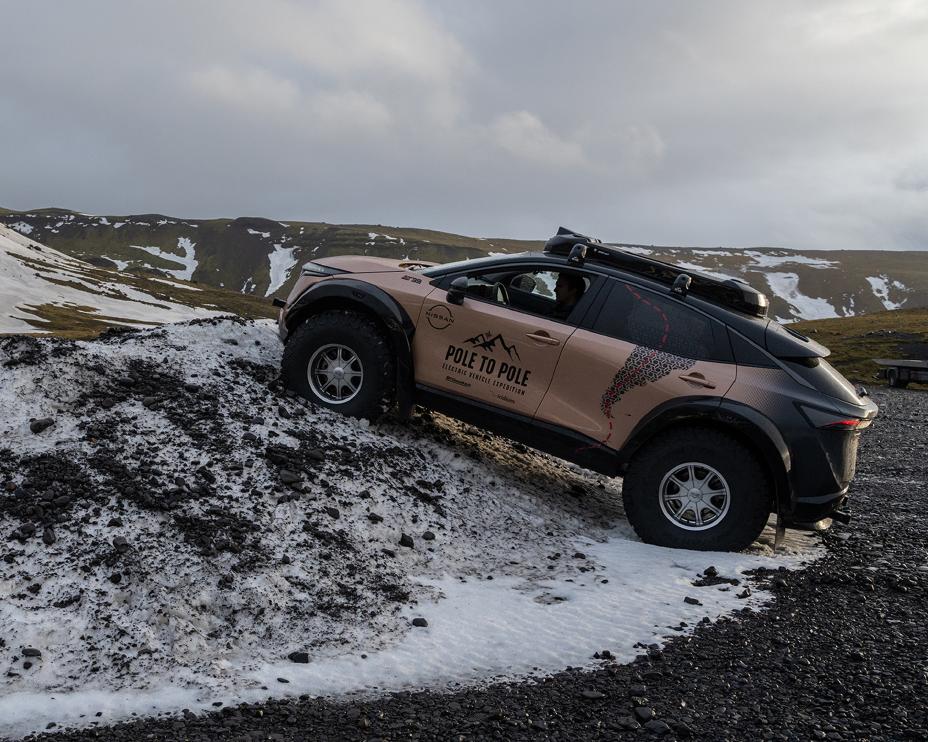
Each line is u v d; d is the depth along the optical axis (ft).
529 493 22.77
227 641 13.47
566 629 14.57
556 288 21.40
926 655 13.21
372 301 22.15
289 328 23.85
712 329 20.06
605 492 26.35
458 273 22.24
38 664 12.14
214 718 11.23
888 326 289.53
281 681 12.44
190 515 15.98
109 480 16.37
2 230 592.60
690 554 18.94
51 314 361.30
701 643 13.85
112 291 462.19
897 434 54.44
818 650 13.50
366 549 17.03
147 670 12.43
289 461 18.81
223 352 24.17
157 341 23.72
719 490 19.36
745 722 11.01
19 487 15.74
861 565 18.81
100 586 13.82
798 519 19.15
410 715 11.41
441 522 19.11
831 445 18.81
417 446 22.68
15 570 13.75
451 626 14.69
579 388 20.48
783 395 19.06
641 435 19.80
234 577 14.74
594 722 11.16
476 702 11.85
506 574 17.69
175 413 19.52
